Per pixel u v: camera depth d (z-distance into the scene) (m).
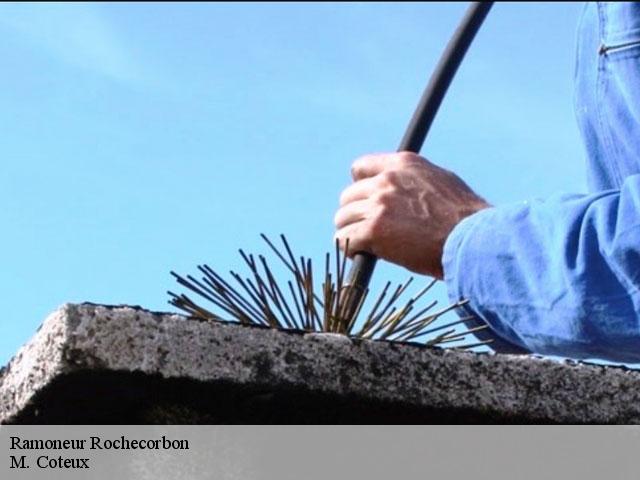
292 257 2.44
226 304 2.40
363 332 2.43
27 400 1.97
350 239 2.71
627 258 2.22
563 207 2.36
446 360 1.97
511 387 1.98
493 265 2.39
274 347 1.92
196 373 1.88
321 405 1.94
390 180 2.73
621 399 2.01
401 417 1.97
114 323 1.87
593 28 2.62
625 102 2.51
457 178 2.77
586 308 2.25
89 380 1.89
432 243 2.66
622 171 2.51
